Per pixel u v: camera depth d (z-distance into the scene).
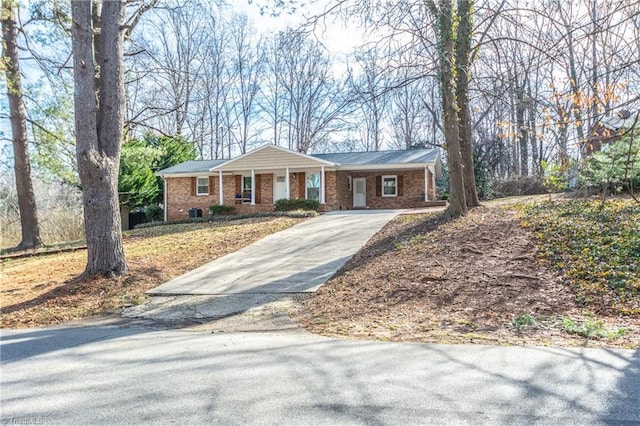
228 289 8.67
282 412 3.15
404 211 19.09
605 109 6.00
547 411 3.05
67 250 15.44
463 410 3.10
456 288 7.32
